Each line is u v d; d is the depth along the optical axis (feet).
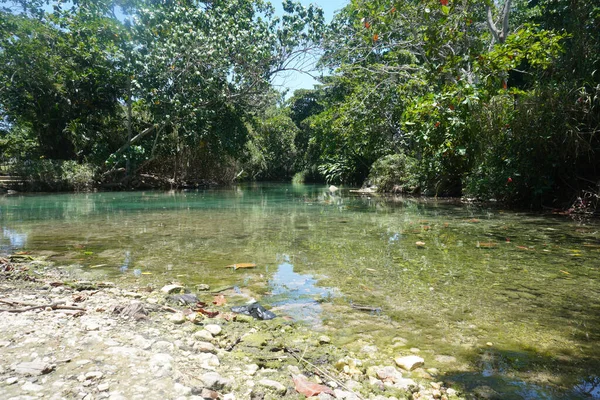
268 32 56.24
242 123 68.95
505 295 9.29
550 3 32.45
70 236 17.13
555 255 13.34
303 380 5.54
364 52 53.36
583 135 25.46
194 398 4.70
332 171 82.07
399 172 49.93
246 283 10.30
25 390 4.61
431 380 5.70
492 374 5.83
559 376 5.74
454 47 38.24
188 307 8.52
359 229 19.20
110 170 56.34
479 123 32.09
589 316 7.98
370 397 5.22
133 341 6.35
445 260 12.71
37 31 52.03
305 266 12.01
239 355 6.29
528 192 29.60
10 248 14.51
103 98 59.36
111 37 50.60
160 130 56.24
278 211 27.94
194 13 52.70
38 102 55.88
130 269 11.62
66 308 7.87
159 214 25.89
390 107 52.16
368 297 9.23
